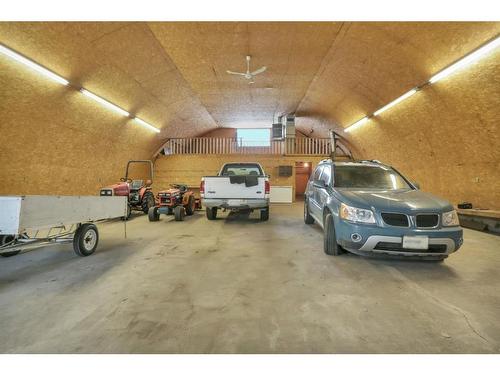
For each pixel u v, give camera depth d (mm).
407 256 3506
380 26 5590
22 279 3127
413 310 2412
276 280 3111
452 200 8289
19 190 7281
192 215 9195
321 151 16781
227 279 3143
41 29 5027
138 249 4535
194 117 14398
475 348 1884
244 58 7742
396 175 4938
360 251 3576
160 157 14922
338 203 3898
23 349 1833
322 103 11695
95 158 10055
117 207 5062
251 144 18594
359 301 2582
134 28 5953
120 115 9672
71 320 2203
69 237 4242
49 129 7504
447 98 6551
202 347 1868
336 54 7297
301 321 2209
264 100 12234
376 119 10117
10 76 5539
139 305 2475
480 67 5211
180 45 6922
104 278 3166
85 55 6191
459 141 7258
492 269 3512
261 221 7734
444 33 5027
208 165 14734
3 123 6191
